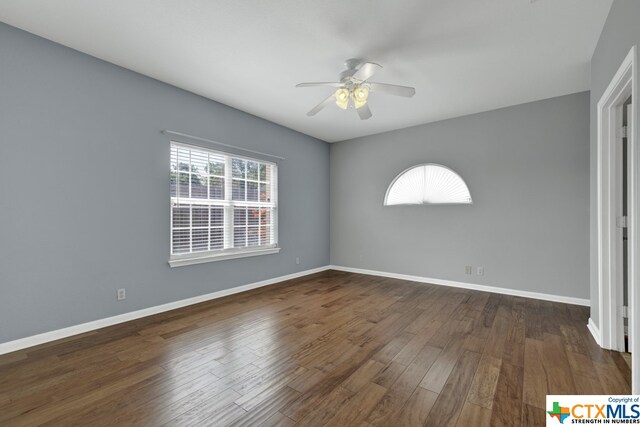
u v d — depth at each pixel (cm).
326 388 178
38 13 209
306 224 515
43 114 239
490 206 397
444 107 385
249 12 207
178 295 332
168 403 164
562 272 351
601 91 231
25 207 231
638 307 148
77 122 257
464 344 238
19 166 228
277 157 452
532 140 368
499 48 251
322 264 553
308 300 361
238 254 393
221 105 374
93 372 196
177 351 226
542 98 357
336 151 563
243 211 407
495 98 356
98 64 270
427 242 453
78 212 258
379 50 254
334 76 303
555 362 208
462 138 419
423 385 181
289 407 161
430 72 292
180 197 336
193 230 349
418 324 282
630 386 178
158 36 236
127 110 289
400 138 480
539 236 364
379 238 506
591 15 208
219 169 377
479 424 147
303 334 259
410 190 473
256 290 409
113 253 280
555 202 355
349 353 223
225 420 151
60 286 249
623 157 230
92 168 266
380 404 163
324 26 222
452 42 242
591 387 178
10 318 225
